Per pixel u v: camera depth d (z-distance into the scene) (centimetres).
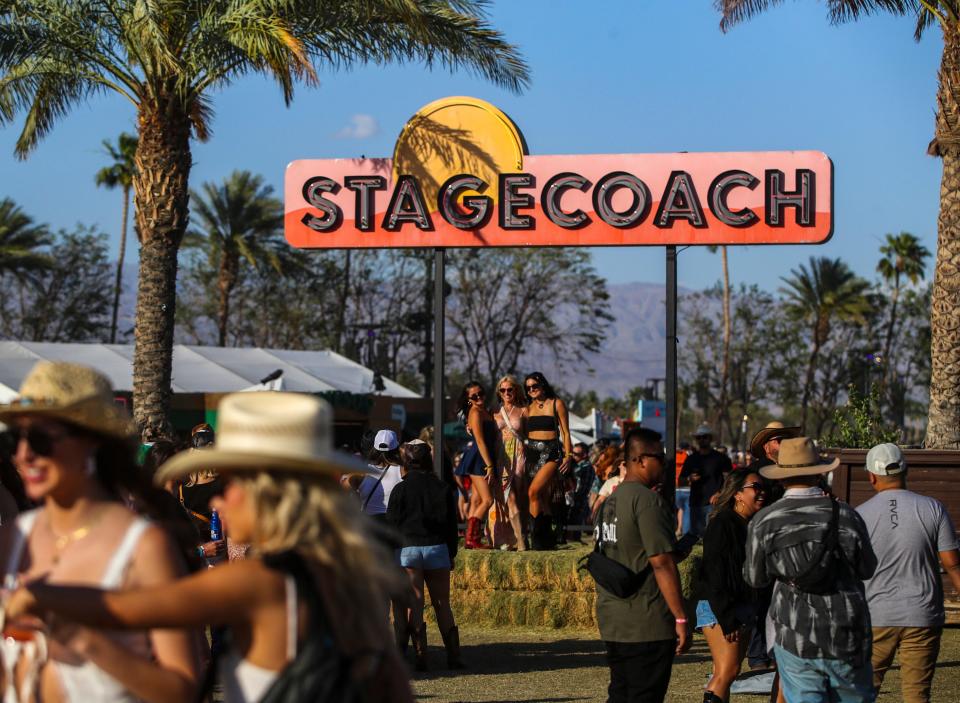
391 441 1004
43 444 306
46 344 2822
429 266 5803
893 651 688
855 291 6191
